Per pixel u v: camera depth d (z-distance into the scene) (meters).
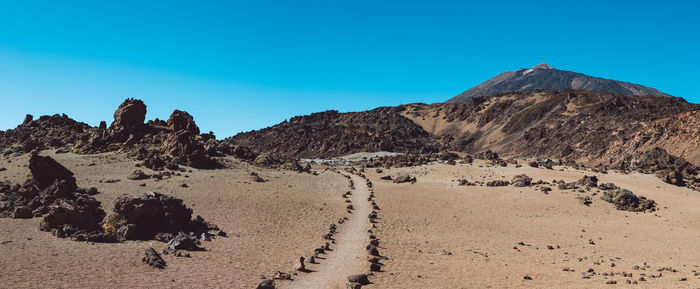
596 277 38.09
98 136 110.75
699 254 50.66
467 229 63.62
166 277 34.38
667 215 71.44
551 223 67.62
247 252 45.44
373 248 46.88
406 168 128.75
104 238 44.88
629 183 94.19
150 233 49.53
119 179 81.25
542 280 37.28
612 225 66.38
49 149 108.38
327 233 56.31
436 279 37.81
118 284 31.55
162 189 75.94
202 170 95.88
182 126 129.38
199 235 50.88
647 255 50.22
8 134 124.62
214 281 34.31
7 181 74.94
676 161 118.31
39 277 31.28
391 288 34.44
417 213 72.56
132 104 118.50
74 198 60.44
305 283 35.50
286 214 67.06
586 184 90.00
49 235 45.28
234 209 67.31
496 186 94.69
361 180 106.25
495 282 36.72
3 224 48.59
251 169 104.56
